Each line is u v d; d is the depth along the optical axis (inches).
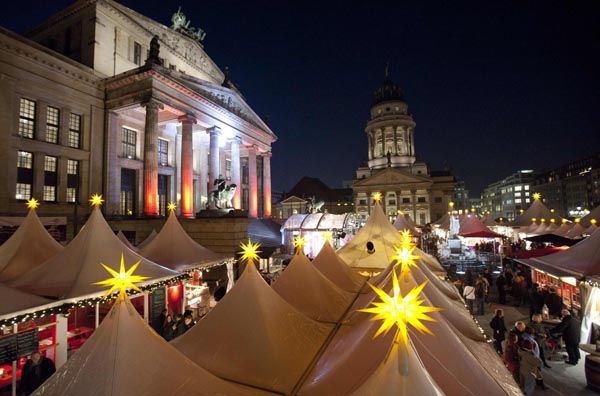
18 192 949.2
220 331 272.5
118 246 490.6
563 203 4370.1
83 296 385.1
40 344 386.3
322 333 295.3
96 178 1136.8
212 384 198.7
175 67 1518.2
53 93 1033.5
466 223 1167.0
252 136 1717.5
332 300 369.7
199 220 1037.8
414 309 153.0
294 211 3595.0
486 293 684.1
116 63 1248.2
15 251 519.2
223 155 1722.4
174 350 211.6
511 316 637.3
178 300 613.0
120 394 173.6
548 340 463.8
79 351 199.6
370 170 3777.1
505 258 1026.1
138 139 1301.7
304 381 228.2
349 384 198.2
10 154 925.2
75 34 1237.1
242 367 242.2
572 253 506.3
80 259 441.1
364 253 596.1
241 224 1031.6
